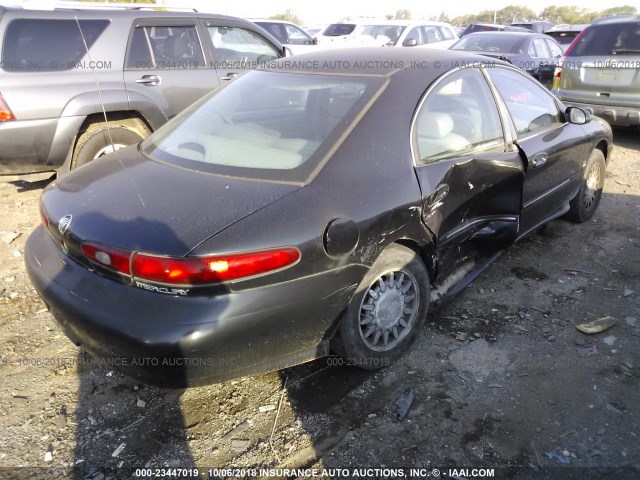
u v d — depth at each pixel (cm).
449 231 305
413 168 273
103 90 497
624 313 343
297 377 284
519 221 362
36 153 471
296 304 228
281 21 1205
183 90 558
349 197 243
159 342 207
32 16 465
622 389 275
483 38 1084
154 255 208
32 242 279
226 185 242
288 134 270
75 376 283
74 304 226
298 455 236
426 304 300
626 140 820
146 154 295
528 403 266
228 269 209
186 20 567
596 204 497
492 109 342
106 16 509
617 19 753
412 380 281
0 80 446
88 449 238
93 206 242
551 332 323
